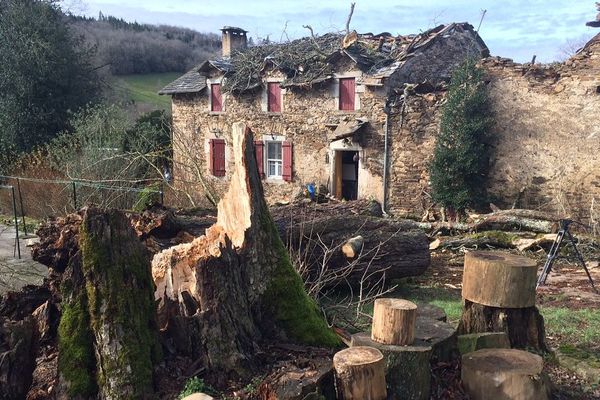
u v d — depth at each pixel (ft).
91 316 11.83
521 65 43.80
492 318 15.30
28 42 63.77
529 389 12.44
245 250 13.97
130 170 40.86
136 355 11.57
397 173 50.60
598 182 41.32
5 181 46.47
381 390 11.65
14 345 11.62
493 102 45.14
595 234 38.99
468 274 15.40
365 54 54.39
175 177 42.45
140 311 12.09
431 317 15.66
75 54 69.00
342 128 52.49
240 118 61.82
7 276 24.31
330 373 11.94
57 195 39.27
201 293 12.67
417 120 48.91
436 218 46.03
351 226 24.93
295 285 14.39
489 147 45.52
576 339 18.10
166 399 11.27
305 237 23.79
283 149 58.95
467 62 45.39
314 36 59.62
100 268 11.96
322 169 56.49
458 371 13.83
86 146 42.86
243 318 13.03
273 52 60.90
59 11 68.59
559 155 42.73
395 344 12.91
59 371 11.61
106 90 82.58
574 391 14.39
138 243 12.72
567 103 42.11
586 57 41.52
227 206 15.30
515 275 14.65
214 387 11.73
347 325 18.66
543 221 37.06
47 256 15.94
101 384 11.41
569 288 26.48
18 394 11.50
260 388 11.46
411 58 52.70
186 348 12.39
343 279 23.88
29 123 62.85
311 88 56.08
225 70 61.31
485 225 38.47
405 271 25.90
